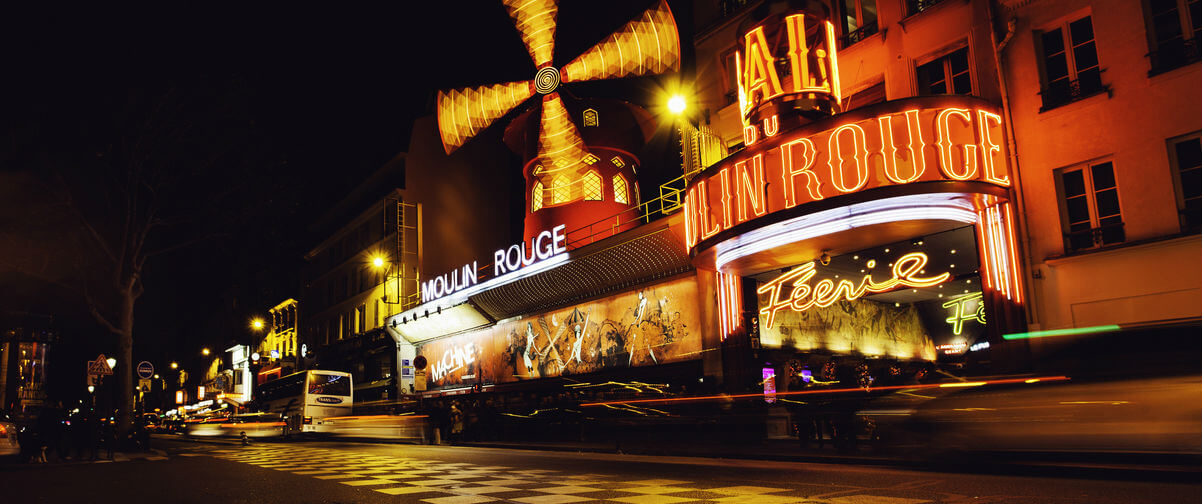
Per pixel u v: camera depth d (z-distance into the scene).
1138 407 7.15
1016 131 13.12
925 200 12.41
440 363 31.31
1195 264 10.95
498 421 20.61
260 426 33.28
